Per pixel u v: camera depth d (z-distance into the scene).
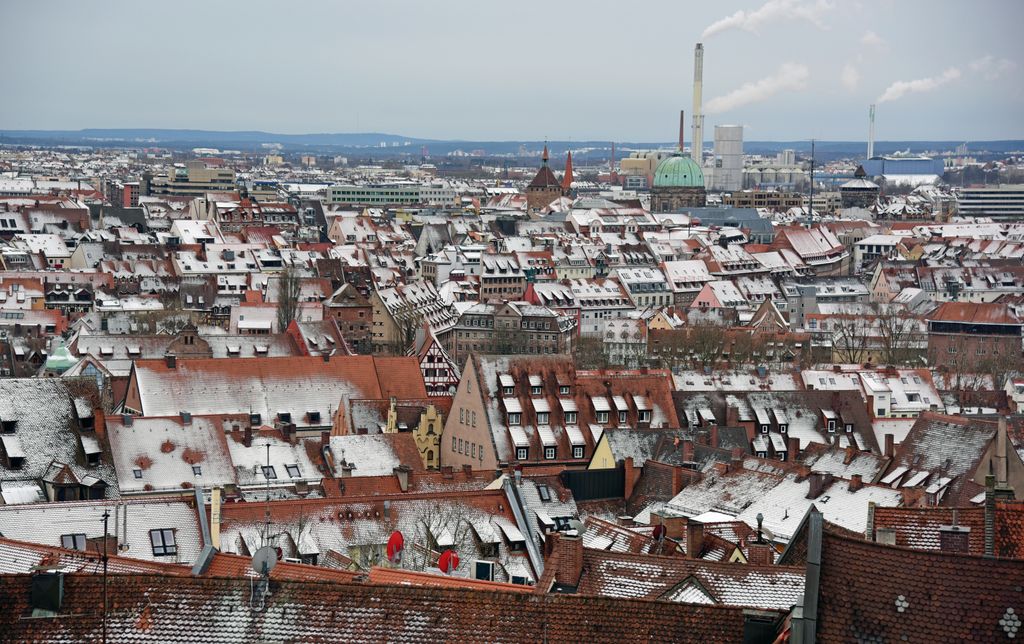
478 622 82.69
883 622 76.75
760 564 110.88
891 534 102.94
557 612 83.31
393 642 81.75
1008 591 76.56
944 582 77.12
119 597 82.62
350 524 176.25
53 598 81.88
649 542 155.12
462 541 175.00
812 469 198.25
